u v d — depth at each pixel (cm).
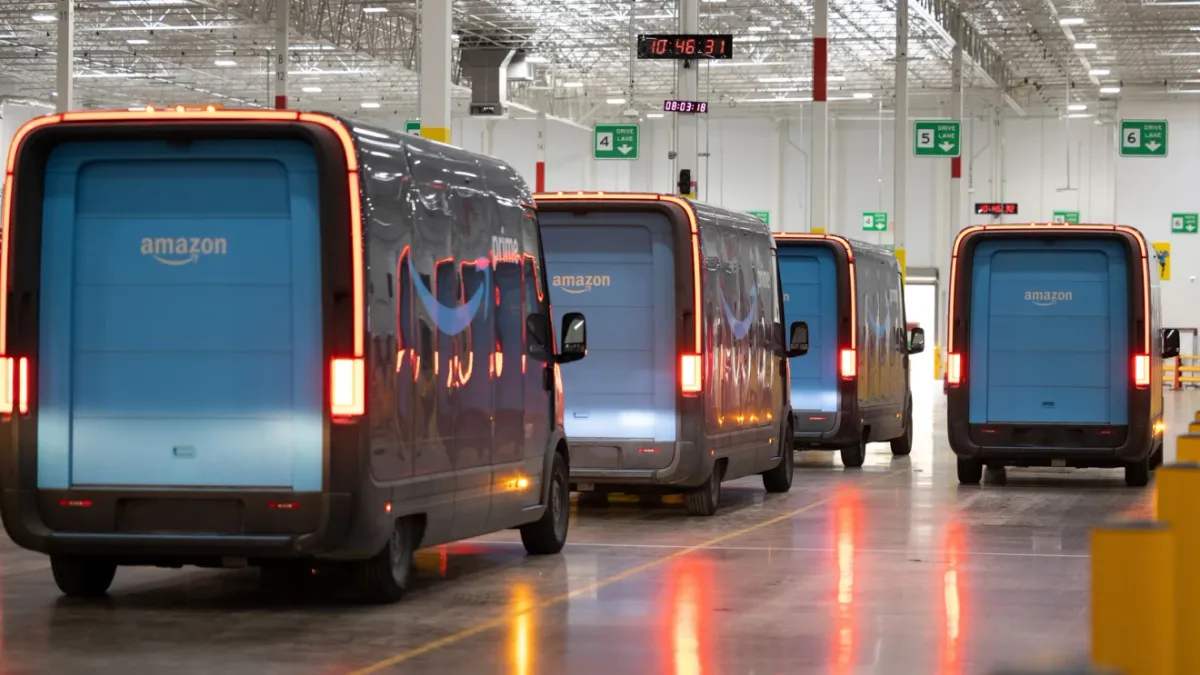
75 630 1319
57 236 1428
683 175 4566
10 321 1427
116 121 1396
